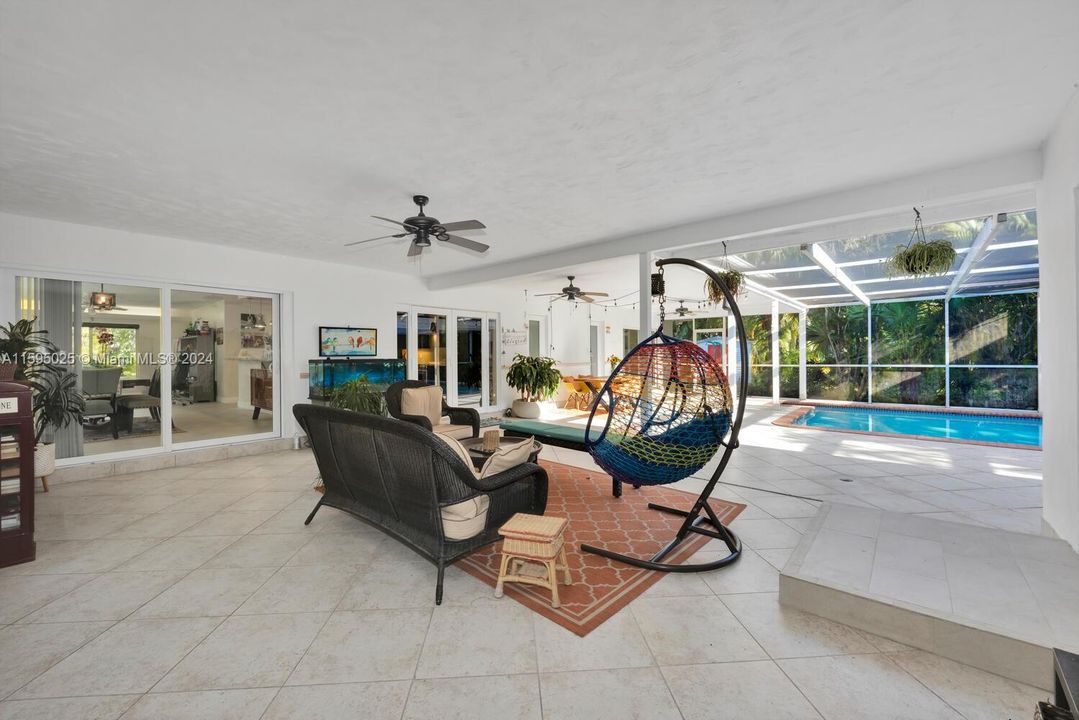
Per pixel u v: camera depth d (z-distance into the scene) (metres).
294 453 6.05
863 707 1.70
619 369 3.44
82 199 4.03
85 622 2.25
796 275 7.04
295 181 3.64
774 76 2.32
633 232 5.19
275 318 6.36
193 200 4.07
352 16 1.86
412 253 4.33
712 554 2.99
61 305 4.79
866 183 3.75
